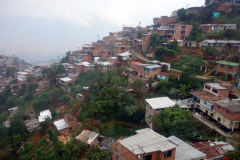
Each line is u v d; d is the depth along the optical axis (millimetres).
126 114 33062
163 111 27188
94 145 29172
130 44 69562
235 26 51938
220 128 24703
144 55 59125
